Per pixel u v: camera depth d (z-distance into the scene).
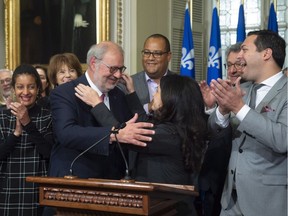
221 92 2.56
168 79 2.64
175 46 6.13
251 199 2.67
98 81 2.87
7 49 6.07
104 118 2.69
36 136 3.18
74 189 2.14
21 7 6.05
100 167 2.84
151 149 2.51
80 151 2.80
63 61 4.07
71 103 2.80
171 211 2.39
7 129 3.26
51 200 2.18
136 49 5.57
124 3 5.59
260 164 2.67
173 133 2.55
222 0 6.63
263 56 2.71
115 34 5.65
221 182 3.11
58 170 2.82
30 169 3.19
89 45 5.71
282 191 2.64
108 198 2.08
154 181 2.54
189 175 2.63
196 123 2.57
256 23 6.46
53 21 5.92
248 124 2.54
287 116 2.56
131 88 3.19
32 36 6.03
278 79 2.73
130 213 2.04
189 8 6.36
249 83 2.92
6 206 3.18
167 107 2.58
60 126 2.71
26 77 3.33
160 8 5.92
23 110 3.13
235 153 2.79
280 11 6.39
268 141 2.52
